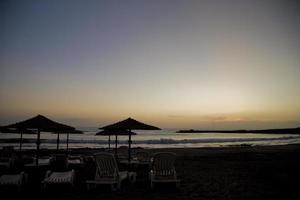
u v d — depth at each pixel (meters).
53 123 8.28
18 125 7.79
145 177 9.07
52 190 7.05
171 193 6.73
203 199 6.11
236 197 6.30
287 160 14.66
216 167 11.78
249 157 16.50
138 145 38.09
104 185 7.64
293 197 6.30
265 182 8.15
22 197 6.32
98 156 7.01
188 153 20.39
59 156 10.65
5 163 10.94
